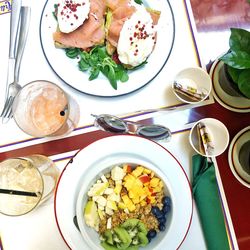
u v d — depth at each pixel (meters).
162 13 0.91
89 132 0.89
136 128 0.87
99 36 0.88
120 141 0.83
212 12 0.93
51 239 0.86
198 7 0.94
